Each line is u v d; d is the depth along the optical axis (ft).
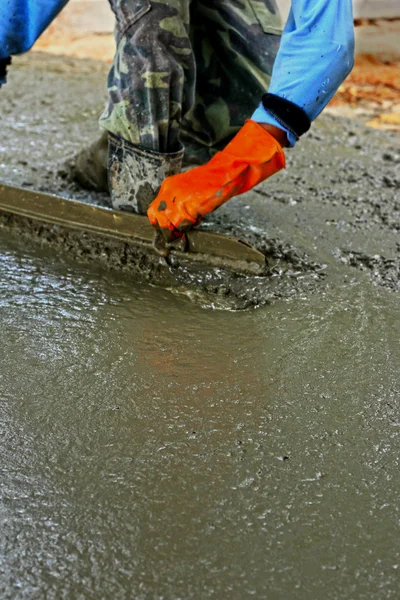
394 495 4.72
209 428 5.21
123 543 4.26
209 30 7.78
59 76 14.11
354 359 6.09
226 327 6.47
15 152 9.89
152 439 5.08
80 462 4.83
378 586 4.09
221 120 8.02
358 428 5.30
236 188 6.26
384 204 9.29
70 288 6.91
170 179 6.48
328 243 8.07
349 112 13.34
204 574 4.10
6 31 7.04
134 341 6.18
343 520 4.51
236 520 4.46
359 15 16.97
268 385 5.72
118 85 6.86
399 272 7.53
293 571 4.15
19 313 6.44
